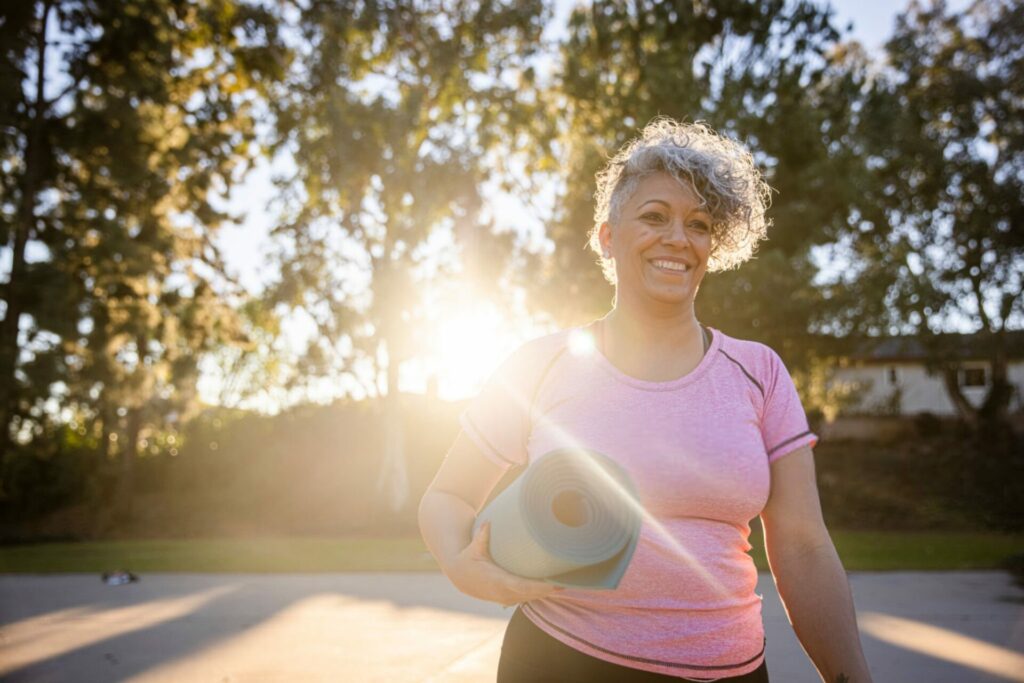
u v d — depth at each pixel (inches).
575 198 832.3
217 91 925.2
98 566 511.8
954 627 280.7
